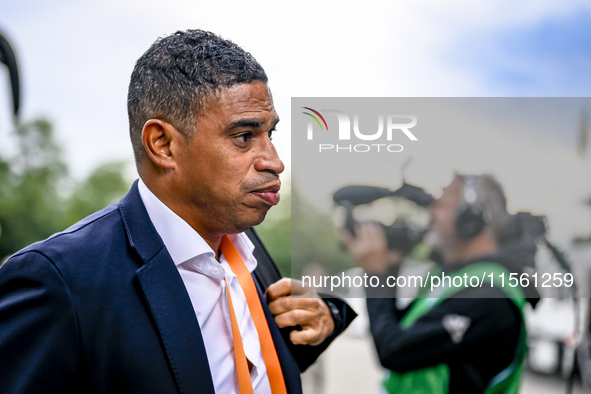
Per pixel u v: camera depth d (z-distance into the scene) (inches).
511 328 48.2
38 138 395.2
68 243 28.9
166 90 29.6
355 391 128.8
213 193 30.3
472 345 48.0
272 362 34.1
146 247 30.3
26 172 386.3
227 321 32.8
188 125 29.5
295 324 38.6
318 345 40.9
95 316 27.4
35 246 28.5
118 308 28.1
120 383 27.3
